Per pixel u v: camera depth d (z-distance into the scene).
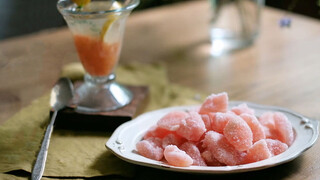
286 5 1.30
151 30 1.17
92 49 0.82
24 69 0.99
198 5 1.30
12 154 0.75
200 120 0.70
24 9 1.66
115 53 0.84
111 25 0.81
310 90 0.88
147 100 0.88
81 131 0.80
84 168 0.71
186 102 0.86
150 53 1.06
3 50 1.07
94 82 0.85
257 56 1.02
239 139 0.68
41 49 1.07
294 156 0.67
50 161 0.73
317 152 0.72
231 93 0.89
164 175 0.69
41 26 1.65
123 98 0.84
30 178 0.71
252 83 0.92
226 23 1.06
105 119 0.80
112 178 0.70
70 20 0.81
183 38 1.12
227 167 0.66
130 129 0.75
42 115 0.83
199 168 0.66
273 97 0.87
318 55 1.01
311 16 1.26
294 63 0.98
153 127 0.73
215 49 1.07
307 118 0.75
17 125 0.81
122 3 0.85
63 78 0.85
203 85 0.92
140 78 0.95
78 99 0.83
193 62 1.01
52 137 0.79
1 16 1.67
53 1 1.61
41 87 0.92
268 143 0.69
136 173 0.70
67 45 1.08
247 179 0.68
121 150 0.70
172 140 0.71
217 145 0.68
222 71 0.97
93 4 0.84
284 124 0.72
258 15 1.07
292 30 1.13
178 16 1.24
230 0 1.05
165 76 0.96
